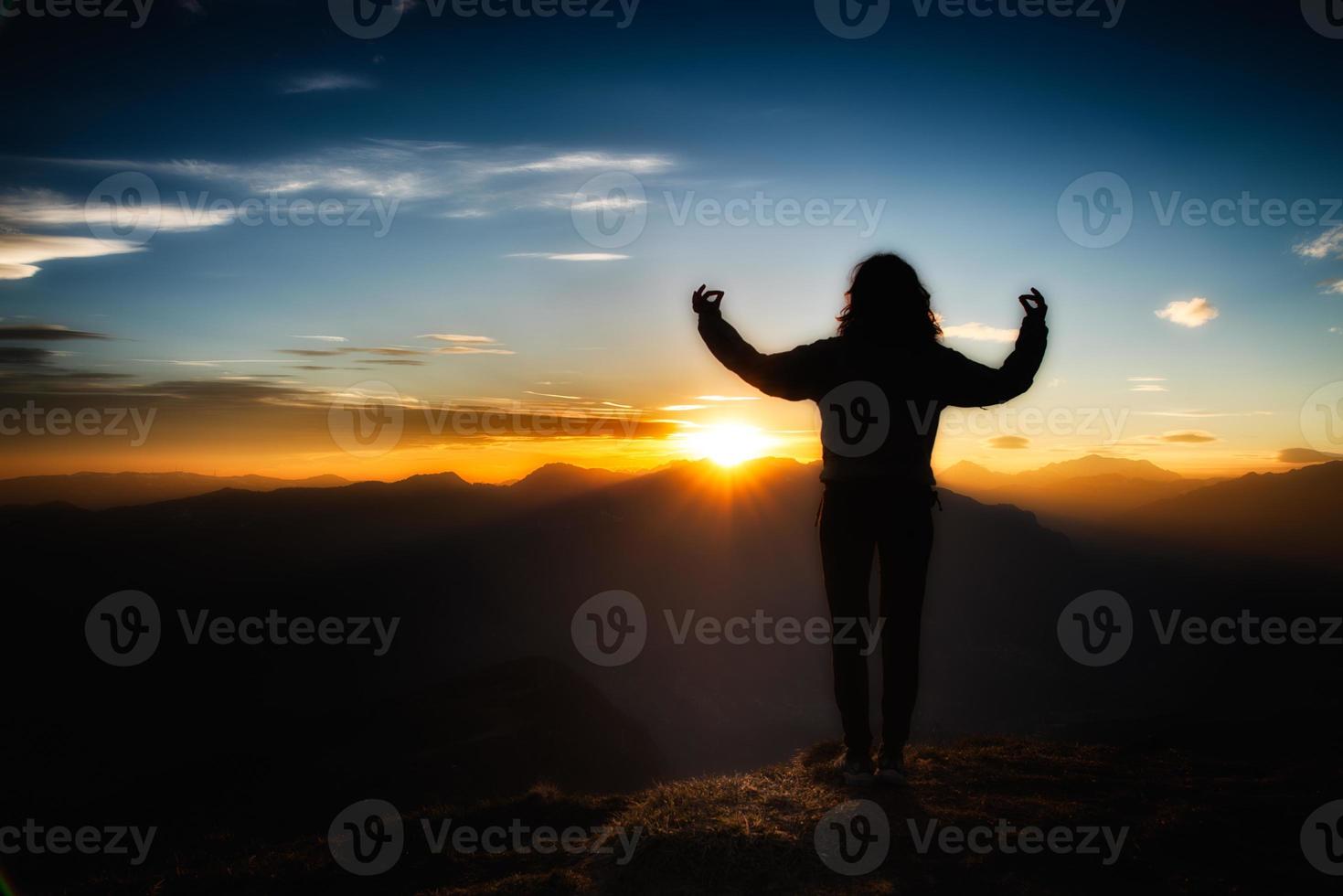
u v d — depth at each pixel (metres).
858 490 3.99
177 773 18.16
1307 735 6.52
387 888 4.43
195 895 4.81
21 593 123.81
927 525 4.08
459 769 28.52
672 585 170.50
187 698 89.44
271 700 96.44
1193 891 3.28
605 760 41.78
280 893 4.58
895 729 4.36
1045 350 4.04
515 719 41.72
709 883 3.47
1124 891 3.29
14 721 69.31
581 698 51.84
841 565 4.09
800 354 4.02
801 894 3.30
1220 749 6.25
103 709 81.25
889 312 4.00
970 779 4.78
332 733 34.78
